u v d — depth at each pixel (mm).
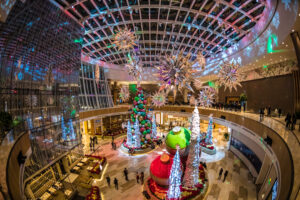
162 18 16609
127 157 17016
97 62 26672
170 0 13625
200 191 10039
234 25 15250
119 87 35781
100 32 19703
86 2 13484
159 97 14906
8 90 7652
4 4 7027
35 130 9086
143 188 11305
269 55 11617
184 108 25672
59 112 11961
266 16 10359
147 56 27297
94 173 13102
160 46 24422
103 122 27609
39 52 9852
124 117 31422
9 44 7738
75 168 13617
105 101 28344
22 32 8445
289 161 5402
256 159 13602
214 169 14203
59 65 12055
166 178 9820
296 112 9656
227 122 17266
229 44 19516
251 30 13398
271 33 9805
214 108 21875
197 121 9352
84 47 22250
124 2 14070
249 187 11578
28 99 8906
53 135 10953
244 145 15898
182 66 6488
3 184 3684
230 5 12719
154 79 31312
